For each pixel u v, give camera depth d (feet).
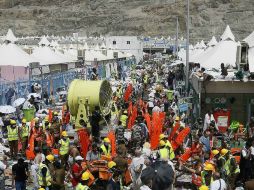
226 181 48.96
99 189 49.08
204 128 79.05
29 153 62.13
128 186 51.65
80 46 308.60
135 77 194.59
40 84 125.39
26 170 52.60
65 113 91.61
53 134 71.87
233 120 86.22
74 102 83.35
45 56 161.99
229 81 85.66
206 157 60.13
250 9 640.99
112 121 91.35
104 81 87.97
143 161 49.08
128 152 68.08
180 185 56.90
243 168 52.37
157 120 69.15
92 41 386.11
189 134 73.46
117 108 101.76
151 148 67.15
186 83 127.44
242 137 71.15
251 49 93.56
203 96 86.69
